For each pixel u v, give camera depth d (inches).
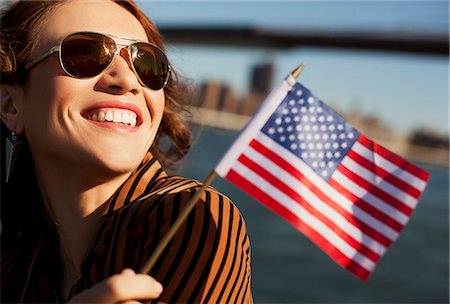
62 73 70.8
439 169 3304.6
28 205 81.6
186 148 99.9
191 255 60.7
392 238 78.2
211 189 67.9
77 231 73.8
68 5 74.0
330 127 78.0
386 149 79.0
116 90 70.4
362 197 78.3
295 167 76.0
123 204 70.5
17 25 75.4
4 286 80.2
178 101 97.8
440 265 962.1
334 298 721.6
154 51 73.3
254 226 1029.8
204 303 61.0
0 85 79.5
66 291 75.9
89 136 69.9
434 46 2156.7
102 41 70.7
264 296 693.9
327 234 77.1
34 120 74.7
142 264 61.9
